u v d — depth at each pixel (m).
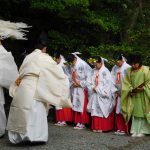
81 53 10.77
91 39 11.38
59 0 10.14
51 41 10.80
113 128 8.63
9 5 10.84
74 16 10.73
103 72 8.58
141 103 8.11
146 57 10.52
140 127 8.17
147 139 7.84
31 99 6.93
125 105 8.17
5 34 7.71
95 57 9.31
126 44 10.74
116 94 8.52
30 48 11.54
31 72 7.06
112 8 11.59
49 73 7.09
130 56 9.67
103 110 8.46
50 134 8.05
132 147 7.18
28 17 11.37
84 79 8.81
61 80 7.18
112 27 10.84
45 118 7.12
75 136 7.93
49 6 10.09
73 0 9.96
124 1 11.48
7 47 11.61
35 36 11.49
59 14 10.62
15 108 6.97
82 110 8.75
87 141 7.52
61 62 9.22
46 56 7.25
